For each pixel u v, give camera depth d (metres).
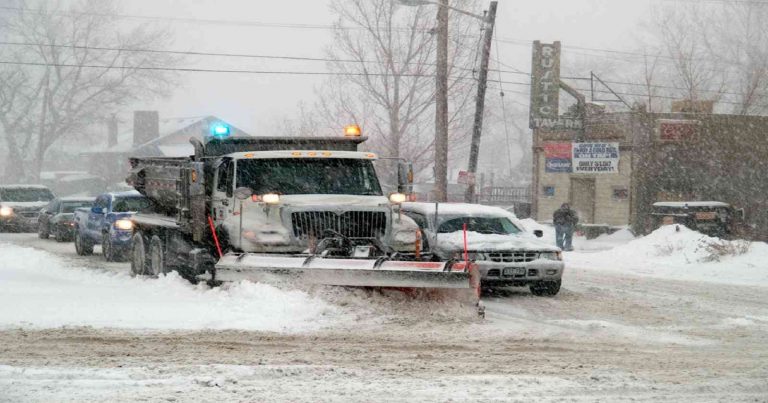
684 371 16.97
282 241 25.64
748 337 21.66
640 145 67.00
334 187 28.06
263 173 27.58
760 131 70.25
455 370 16.55
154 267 31.52
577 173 69.81
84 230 44.62
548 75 69.88
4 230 64.75
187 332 20.17
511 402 14.00
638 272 39.47
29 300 23.86
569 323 23.20
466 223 30.84
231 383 14.95
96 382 14.79
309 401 13.78
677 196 68.06
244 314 22.05
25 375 15.20
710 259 41.88
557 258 29.23
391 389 14.72
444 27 52.41
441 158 52.53
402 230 26.62
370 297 23.62
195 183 27.50
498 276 28.36
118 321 21.22
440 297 23.69
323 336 20.14
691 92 106.94
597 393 14.84
